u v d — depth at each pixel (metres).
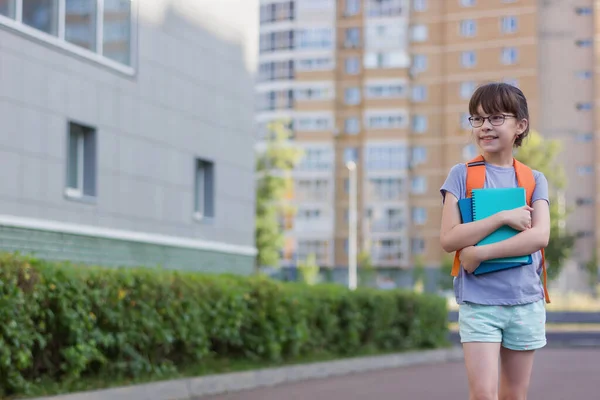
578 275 82.31
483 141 4.82
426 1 85.62
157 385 10.97
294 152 71.88
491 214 4.68
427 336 20.00
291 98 87.88
